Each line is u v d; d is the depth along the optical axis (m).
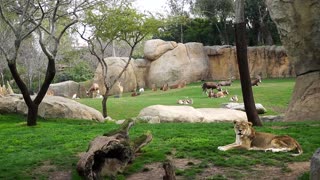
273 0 19.84
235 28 14.88
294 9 19.05
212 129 14.43
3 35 24.12
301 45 19.19
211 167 9.52
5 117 20.50
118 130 10.12
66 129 16.20
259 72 46.94
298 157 9.77
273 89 35.06
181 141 12.14
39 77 50.50
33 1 17.75
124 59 48.28
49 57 17.44
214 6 55.19
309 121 16.88
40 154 11.41
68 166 10.13
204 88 37.03
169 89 43.56
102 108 26.81
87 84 50.38
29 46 49.06
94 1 20.28
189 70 48.41
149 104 29.50
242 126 10.62
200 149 11.05
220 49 49.19
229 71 48.94
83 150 11.66
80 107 21.47
